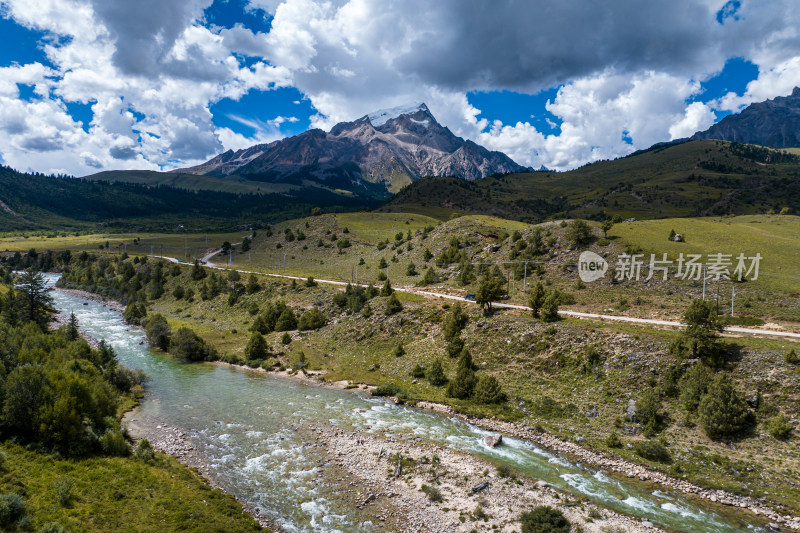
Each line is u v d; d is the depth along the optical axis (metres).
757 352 53.88
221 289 139.25
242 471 41.31
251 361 82.75
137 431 49.59
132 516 31.69
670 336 61.91
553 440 50.19
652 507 36.97
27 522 28.30
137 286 159.50
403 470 42.28
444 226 172.12
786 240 110.06
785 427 43.53
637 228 124.81
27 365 44.06
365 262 167.62
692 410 50.28
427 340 83.56
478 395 62.22
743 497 38.34
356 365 81.50
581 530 33.22
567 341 68.31
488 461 44.81
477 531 33.00
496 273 113.00
